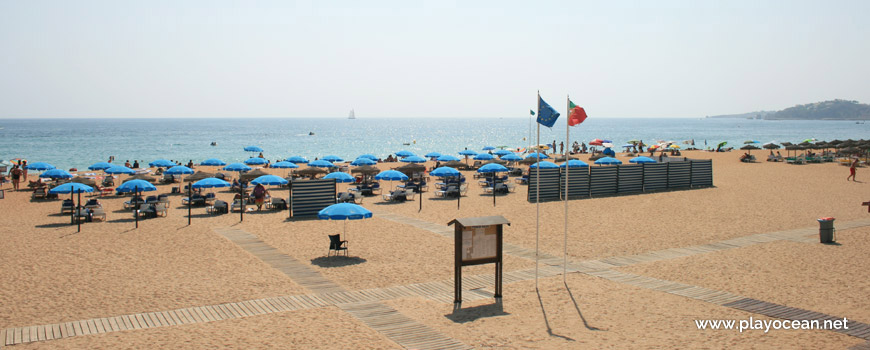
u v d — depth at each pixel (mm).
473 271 15664
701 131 196000
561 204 28234
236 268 15750
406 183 36781
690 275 15141
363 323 11492
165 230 21297
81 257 16891
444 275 15211
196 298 13039
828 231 18953
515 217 24406
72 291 13492
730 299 13031
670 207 27156
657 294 13492
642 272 15484
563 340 10555
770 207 26938
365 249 18234
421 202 28969
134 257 16953
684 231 21219
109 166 35812
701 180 35562
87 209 23266
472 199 30391
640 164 33125
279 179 26156
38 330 10930
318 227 22078
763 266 16000
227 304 12633
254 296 13234
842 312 12023
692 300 13016
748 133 173125
